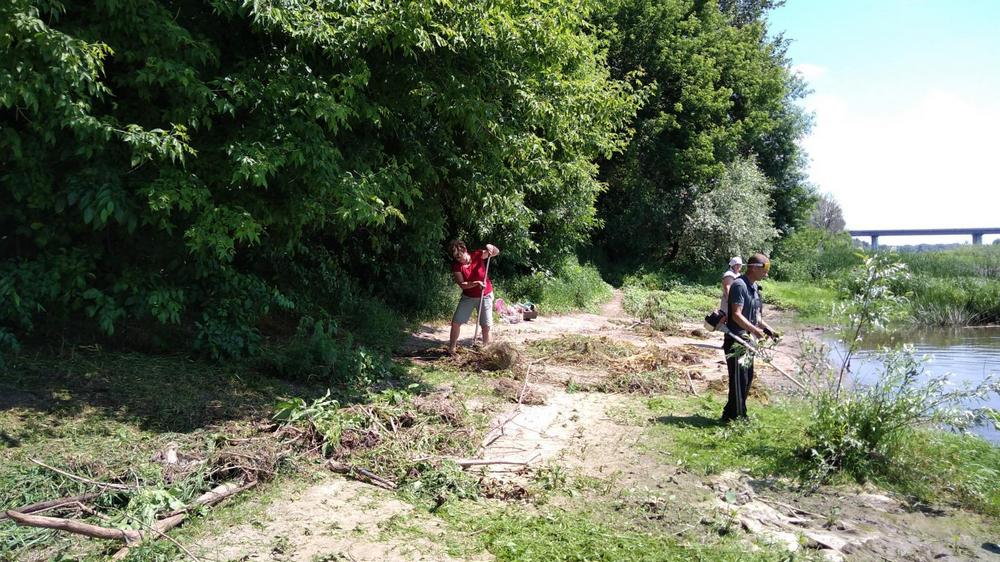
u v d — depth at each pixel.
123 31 6.08
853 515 4.93
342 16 7.14
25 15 5.10
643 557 4.03
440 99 8.08
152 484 4.50
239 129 6.93
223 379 6.91
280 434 5.52
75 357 6.50
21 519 3.61
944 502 5.27
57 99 5.40
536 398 7.75
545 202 18.84
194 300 7.70
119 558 3.69
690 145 28.64
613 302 22.05
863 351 13.80
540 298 18.08
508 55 8.25
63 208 5.96
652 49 27.25
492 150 9.28
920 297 22.25
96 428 5.31
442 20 7.73
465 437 6.12
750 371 7.05
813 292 27.70
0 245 6.53
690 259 31.00
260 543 4.00
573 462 5.76
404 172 8.20
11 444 4.84
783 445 6.30
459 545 4.10
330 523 4.30
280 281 10.60
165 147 5.71
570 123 10.49
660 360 10.41
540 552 4.03
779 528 4.63
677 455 6.02
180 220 6.95
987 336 18.44
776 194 37.34
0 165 6.03
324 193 7.12
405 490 4.89
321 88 6.89
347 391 7.37
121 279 6.73
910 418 5.71
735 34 32.31
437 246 14.59
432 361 9.59
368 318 11.12
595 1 10.39
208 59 6.74
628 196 29.45
